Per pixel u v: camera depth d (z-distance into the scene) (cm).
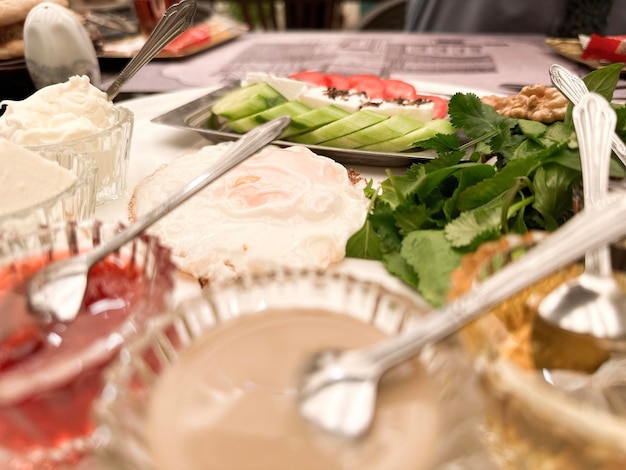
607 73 107
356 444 44
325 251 82
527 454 45
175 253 82
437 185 92
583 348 56
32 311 55
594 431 38
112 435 41
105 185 104
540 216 85
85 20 226
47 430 48
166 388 48
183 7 137
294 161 107
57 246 65
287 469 42
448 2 299
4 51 164
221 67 216
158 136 139
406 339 48
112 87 143
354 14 621
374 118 132
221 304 55
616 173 75
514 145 104
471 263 57
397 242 82
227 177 100
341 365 48
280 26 462
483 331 48
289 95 152
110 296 58
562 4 278
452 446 42
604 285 57
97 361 46
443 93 166
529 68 202
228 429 45
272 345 51
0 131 99
